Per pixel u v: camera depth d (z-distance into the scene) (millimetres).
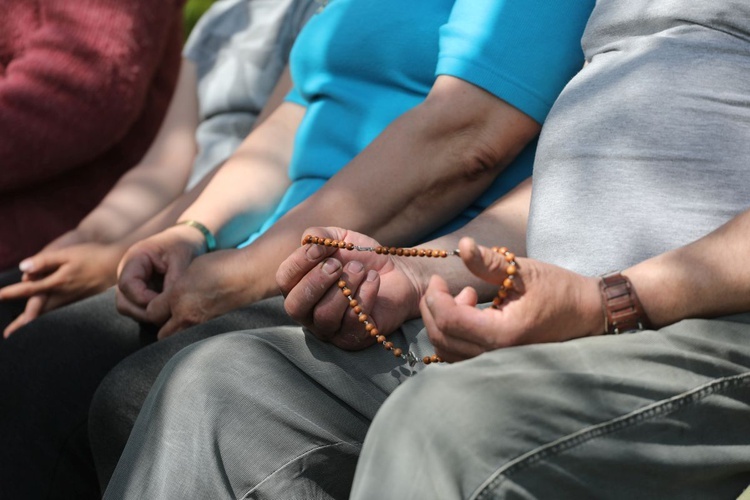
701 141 2742
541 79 3543
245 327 3396
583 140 2914
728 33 2877
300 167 4188
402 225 3719
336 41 4125
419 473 2186
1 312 4645
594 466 2262
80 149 5082
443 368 2320
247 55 5465
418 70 3934
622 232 2754
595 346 2373
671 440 2336
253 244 3721
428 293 2479
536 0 3559
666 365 2377
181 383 2719
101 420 3197
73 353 3703
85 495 3568
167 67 5645
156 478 2607
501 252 2471
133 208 5125
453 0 3945
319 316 2857
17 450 3537
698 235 2684
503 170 3791
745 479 2494
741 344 2443
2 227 5148
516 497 2207
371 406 2844
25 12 5141
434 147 3621
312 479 2725
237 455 2645
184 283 3715
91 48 5020
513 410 2223
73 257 4629
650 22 3043
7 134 4930
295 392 2770
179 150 5453
